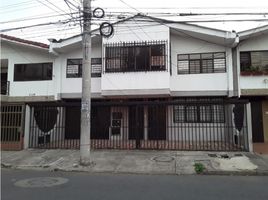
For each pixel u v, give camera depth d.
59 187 8.70
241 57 18.44
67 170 12.04
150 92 18.19
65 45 19.47
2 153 15.41
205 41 18.95
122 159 13.38
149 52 18.39
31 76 21.00
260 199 7.34
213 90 18.59
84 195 7.71
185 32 18.53
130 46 18.59
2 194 7.86
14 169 12.55
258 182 9.54
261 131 19.02
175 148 15.48
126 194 7.82
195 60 19.02
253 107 19.19
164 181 9.66
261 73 17.83
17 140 16.30
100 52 19.84
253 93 17.83
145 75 18.31
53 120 16.66
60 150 15.66
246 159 12.84
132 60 18.55
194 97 19.06
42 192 8.05
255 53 18.31
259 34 18.03
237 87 18.05
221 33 17.58
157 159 13.19
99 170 11.87
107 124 19.64
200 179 10.04
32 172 11.70
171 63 19.09
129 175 10.95
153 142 17.06
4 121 16.59
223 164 12.18
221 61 18.70
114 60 18.73
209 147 15.71
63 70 20.45
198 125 18.08
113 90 18.59
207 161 12.66
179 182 9.48
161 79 18.12
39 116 16.69
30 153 15.15
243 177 10.49
